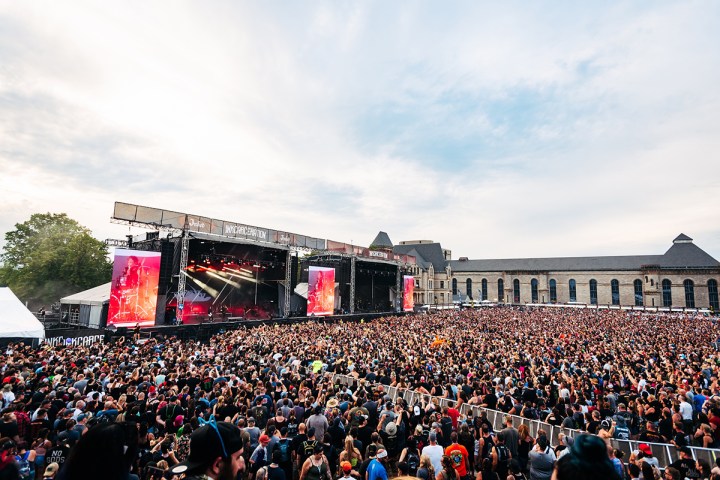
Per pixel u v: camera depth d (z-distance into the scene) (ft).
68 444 24.61
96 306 113.50
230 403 35.29
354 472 23.00
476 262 426.92
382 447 25.99
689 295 316.81
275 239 148.66
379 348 82.53
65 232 204.74
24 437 28.55
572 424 35.42
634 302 340.39
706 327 147.95
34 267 186.91
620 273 349.61
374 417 36.65
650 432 33.60
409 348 81.41
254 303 165.17
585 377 51.93
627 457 32.35
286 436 31.01
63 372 48.60
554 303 374.63
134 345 82.17
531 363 67.87
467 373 58.08
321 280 165.58
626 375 56.90
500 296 402.11
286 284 157.89
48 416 33.14
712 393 47.21
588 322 165.99
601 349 81.05
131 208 107.24
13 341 86.22
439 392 46.85
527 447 31.83
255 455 27.14
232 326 127.65
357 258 190.70
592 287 363.56
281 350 76.13
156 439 27.17
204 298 147.33
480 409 41.19
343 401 41.16
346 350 76.89
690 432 37.52
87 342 96.22
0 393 35.68
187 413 35.53
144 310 107.65
